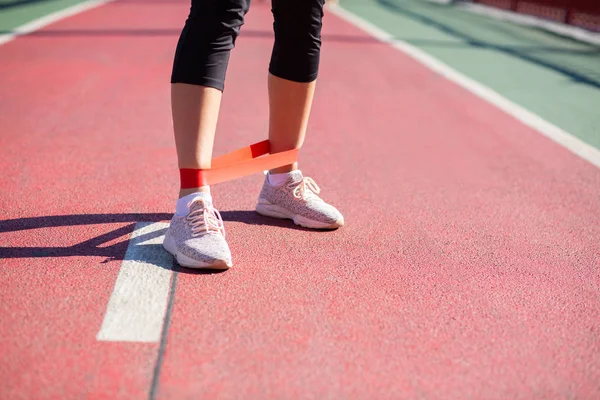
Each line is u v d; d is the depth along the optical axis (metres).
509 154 4.03
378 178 3.42
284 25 2.37
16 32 8.32
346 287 2.18
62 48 7.30
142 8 12.21
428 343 1.88
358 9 14.10
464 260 2.47
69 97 5.00
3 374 1.63
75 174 3.24
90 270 2.19
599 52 9.11
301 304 2.05
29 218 2.64
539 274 2.39
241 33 9.12
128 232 2.54
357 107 5.14
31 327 1.84
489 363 1.80
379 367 1.75
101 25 9.43
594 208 3.17
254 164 2.49
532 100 5.69
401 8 14.83
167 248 2.35
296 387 1.64
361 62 7.30
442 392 1.66
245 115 4.71
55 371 1.65
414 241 2.62
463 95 5.77
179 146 2.28
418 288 2.21
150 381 1.63
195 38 2.20
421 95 5.71
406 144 4.14
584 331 2.00
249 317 1.95
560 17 13.13
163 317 1.93
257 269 2.27
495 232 2.78
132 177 3.23
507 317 2.05
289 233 2.61
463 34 10.34
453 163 3.78
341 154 3.83
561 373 1.77
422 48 8.59
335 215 2.64
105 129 4.13
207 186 2.33
